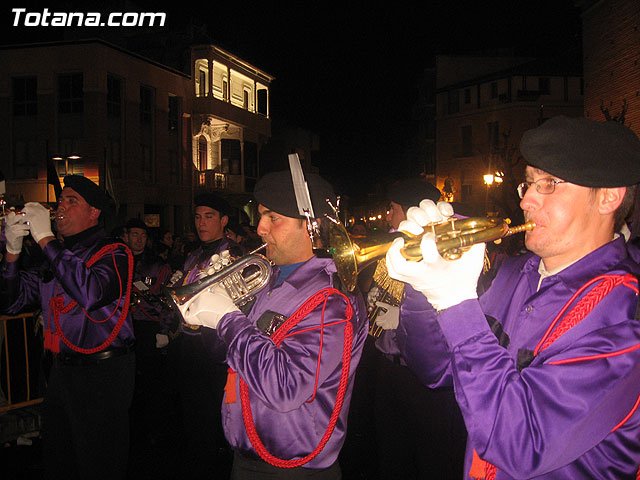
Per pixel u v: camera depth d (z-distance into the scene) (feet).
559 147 4.31
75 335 10.26
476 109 110.73
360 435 16.67
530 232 4.63
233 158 92.89
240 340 6.19
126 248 10.77
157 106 76.74
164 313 17.02
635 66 45.11
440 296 4.51
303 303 6.47
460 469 9.39
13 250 10.32
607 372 3.97
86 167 67.15
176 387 21.15
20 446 15.65
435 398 9.80
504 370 4.25
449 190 41.52
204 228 14.52
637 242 5.38
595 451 4.20
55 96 68.08
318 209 6.88
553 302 4.61
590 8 51.65
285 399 5.95
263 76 101.81
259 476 6.65
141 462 14.79
